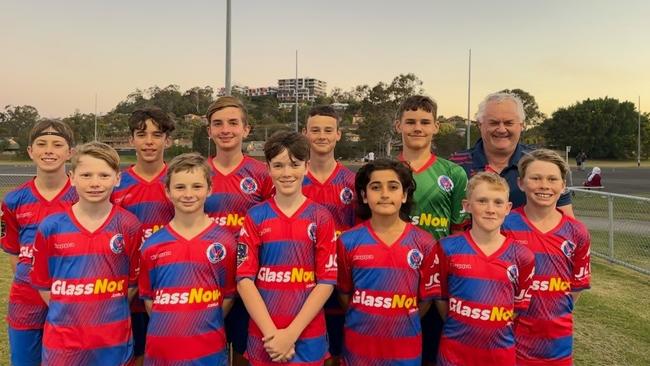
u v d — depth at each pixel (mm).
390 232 3084
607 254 8609
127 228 3051
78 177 2906
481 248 3002
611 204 8398
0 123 72312
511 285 2943
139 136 3527
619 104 70125
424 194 3434
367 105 49969
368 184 3080
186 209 2922
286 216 3072
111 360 2891
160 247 2928
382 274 2971
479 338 2877
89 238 2920
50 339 2832
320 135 3520
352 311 3051
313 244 3057
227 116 3525
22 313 3320
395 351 2943
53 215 3012
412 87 47844
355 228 3184
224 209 3516
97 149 2971
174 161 3057
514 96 3627
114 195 3500
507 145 3561
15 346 3369
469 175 3775
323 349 3021
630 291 6617
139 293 3006
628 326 5297
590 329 5203
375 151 49469
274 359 2848
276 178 3055
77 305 2832
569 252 3131
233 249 3080
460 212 3469
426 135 3479
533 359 3045
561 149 71812
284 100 106750
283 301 2963
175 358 2805
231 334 3467
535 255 3119
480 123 3746
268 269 3010
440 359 3021
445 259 3074
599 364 4379
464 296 2938
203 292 2900
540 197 3127
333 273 3033
